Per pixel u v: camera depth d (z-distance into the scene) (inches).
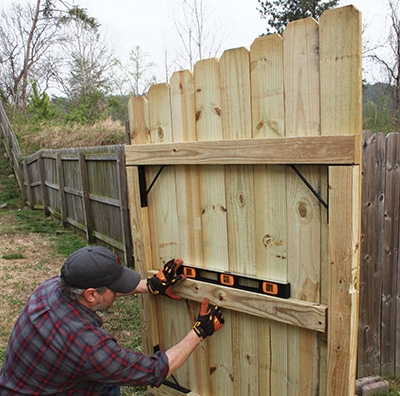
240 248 78.0
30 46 925.2
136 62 967.6
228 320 83.5
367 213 111.0
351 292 62.3
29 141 466.0
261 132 70.6
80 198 273.0
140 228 93.8
